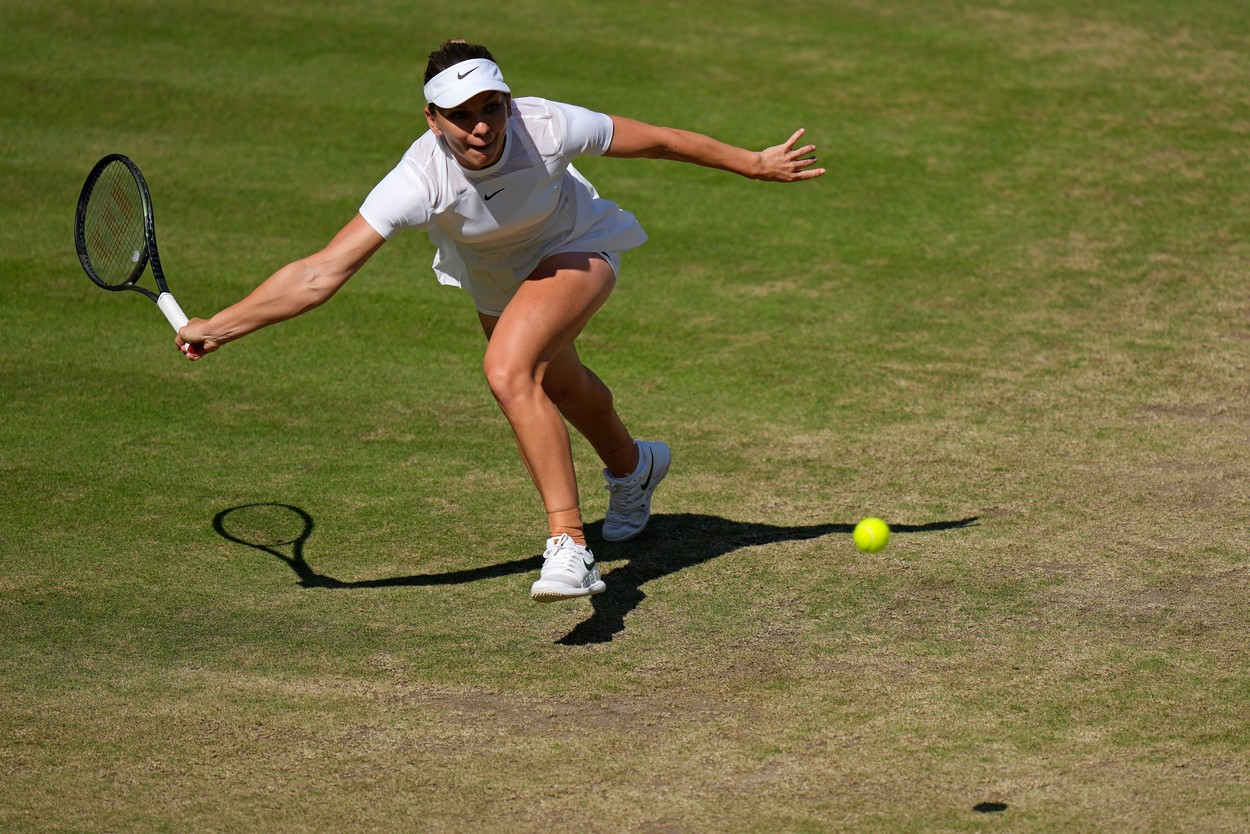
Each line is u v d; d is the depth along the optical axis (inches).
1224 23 2219.5
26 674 681.6
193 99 1791.3
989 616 724.7
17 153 1615.4
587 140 690.2
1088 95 1907.0
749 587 773.3
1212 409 1037.2
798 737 605.9
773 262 1417.3
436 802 561.0
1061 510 866.8
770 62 2005.4
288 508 898.7
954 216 1530.5
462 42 651.5
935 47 2096.5
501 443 1016.2
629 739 609.6
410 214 668.1
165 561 820.0
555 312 698.8
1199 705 621.9
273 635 724.7
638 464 833.5
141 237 778.2
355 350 1206.9
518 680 671.1
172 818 552.1
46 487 927.0
